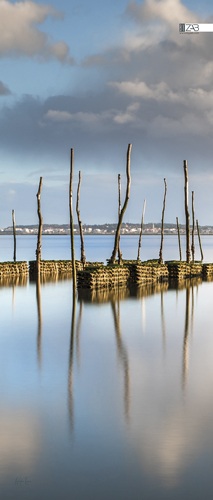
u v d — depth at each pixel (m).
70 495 8.18
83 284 36.81
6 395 12.59
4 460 9.23
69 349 17.52
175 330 20.98
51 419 11.02
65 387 13.21
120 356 16.52
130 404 11.92
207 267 49.78
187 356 16.50
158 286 39.44
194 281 44.16
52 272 52.59
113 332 20.56
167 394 12.63
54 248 145.25
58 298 31.39
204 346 17.95
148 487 8.38
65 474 8.76
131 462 9.15
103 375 14.30
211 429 10.48
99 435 10.20
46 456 9.37
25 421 10.92
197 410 11.52
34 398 12.36
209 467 8.96
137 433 10.30
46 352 17.06
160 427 10.59
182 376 14.19
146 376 14.20
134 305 28.23
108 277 37.84
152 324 22.36
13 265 48.59
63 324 22.30
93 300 30.39
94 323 22.58
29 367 15.16
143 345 18.16
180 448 9.63
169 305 28.33
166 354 16.77
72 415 11.24
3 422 10.88
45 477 8.68
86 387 13.20
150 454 9.42
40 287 38.41
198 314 25.09
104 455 9.38
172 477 8.66
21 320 23.39
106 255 101.31
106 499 8.08
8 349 17.50
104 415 11.23
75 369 14.91
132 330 20.95
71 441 9.95
